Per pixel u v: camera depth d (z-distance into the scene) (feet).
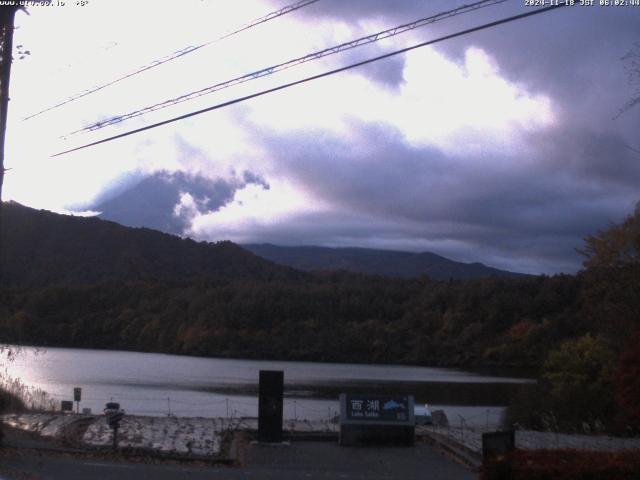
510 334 219.61
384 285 290.15
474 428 71.10
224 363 216.95
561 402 94.89
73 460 48.67
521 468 34.55
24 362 191.31
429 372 199.62
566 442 60.29
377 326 253.03
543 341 206.49
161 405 115.34
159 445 54.49
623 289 102.73
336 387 152.66
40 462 47.34
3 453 49.24
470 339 231.09
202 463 49.73
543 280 235.81
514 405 103.45
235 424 64.90
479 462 49.65
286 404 120.37
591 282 115.24
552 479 34.22
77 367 188.44
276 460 51.21
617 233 110.93
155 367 196.65
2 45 52.70
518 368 209.46
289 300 265.75
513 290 239.09
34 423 63.62
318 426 66.03
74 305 275.39
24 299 263.90
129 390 142.51
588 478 34.22
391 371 201.16
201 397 130.62
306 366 214.28
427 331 246.68
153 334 262.88
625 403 65.72
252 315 261.03
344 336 246.27
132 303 282.15
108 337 267.39
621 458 35.78
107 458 49.80
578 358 104.53
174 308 274.57
